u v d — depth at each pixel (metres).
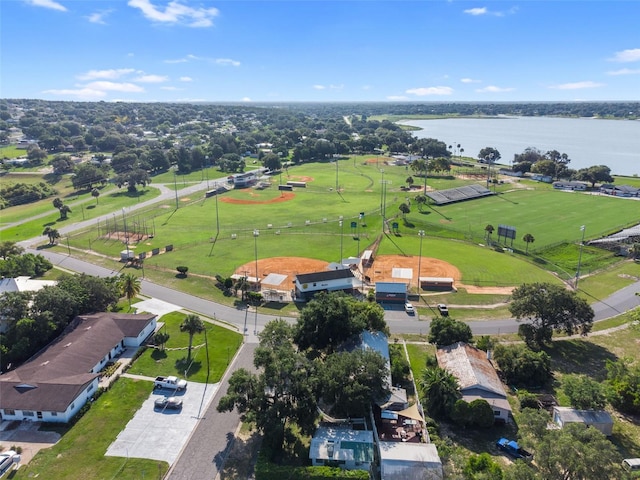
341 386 65.69
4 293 89.38
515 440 65.00
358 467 58.59
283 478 56.09
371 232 168.25
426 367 82.62
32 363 78.56
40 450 62.34
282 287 120.12
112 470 59.19
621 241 150.75
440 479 54.97
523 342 93.38
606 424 64.75
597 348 91.12
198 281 124.81
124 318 93.62
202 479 58.06
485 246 153.38
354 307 90.88
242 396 65.12
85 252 150.38
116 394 75.06
